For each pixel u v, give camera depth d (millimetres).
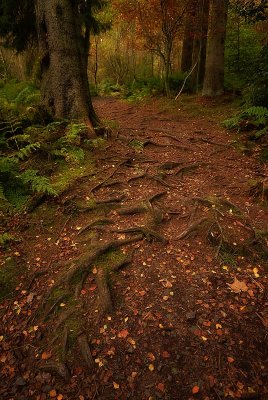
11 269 3938
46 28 6809
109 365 2887
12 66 17328
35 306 3479
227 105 11594
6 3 7910
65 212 4816
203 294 3506
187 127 9664
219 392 2645
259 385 2691
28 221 4684
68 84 7023
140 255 4035
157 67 23375
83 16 9977
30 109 6754
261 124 8258
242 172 6223
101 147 6770
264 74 8453
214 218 4516
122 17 14297
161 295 3504
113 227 4508
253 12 8156
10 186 4969
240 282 3648
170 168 6344
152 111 12422
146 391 2691
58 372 2850
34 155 5969
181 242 4219
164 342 3037
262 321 3201
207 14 13578
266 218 4586
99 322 3236
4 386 2824
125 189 5469
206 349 2959
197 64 15242
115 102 16016
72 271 3717
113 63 23656
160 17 13195
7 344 3146
